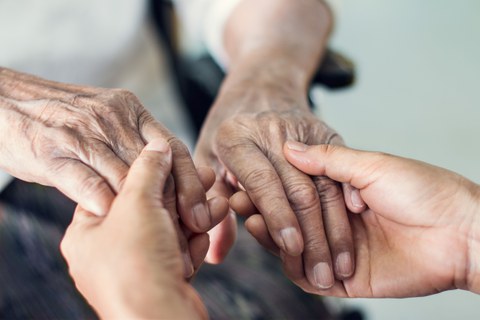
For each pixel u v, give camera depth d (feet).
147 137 1.67
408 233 1.77
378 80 5.30
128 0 2.73
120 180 1.54
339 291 1.84
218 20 2.74
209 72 2.60
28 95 1.82
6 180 2.37
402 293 1.79
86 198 1.52
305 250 1.74
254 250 2.21
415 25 5.89
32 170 1.68
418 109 4.95
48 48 2.61
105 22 2.70
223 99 2.17
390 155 1.76
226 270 2.12
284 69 2.32
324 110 5.01
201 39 2.90
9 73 1.94
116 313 1.18
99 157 1.59
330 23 2.69
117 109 1.70
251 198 1.78
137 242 1.23
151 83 2.92
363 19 6.07
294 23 2.58
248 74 2.28
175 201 1.54
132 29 2.77
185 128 2.86
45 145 1.66
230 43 2.68
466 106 4.91
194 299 1.27
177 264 1.25
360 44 5.74
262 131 1.92
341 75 2.43
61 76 2.68
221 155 1.91
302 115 2.03
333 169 1.78
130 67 2.86
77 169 1.59
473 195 1.68
